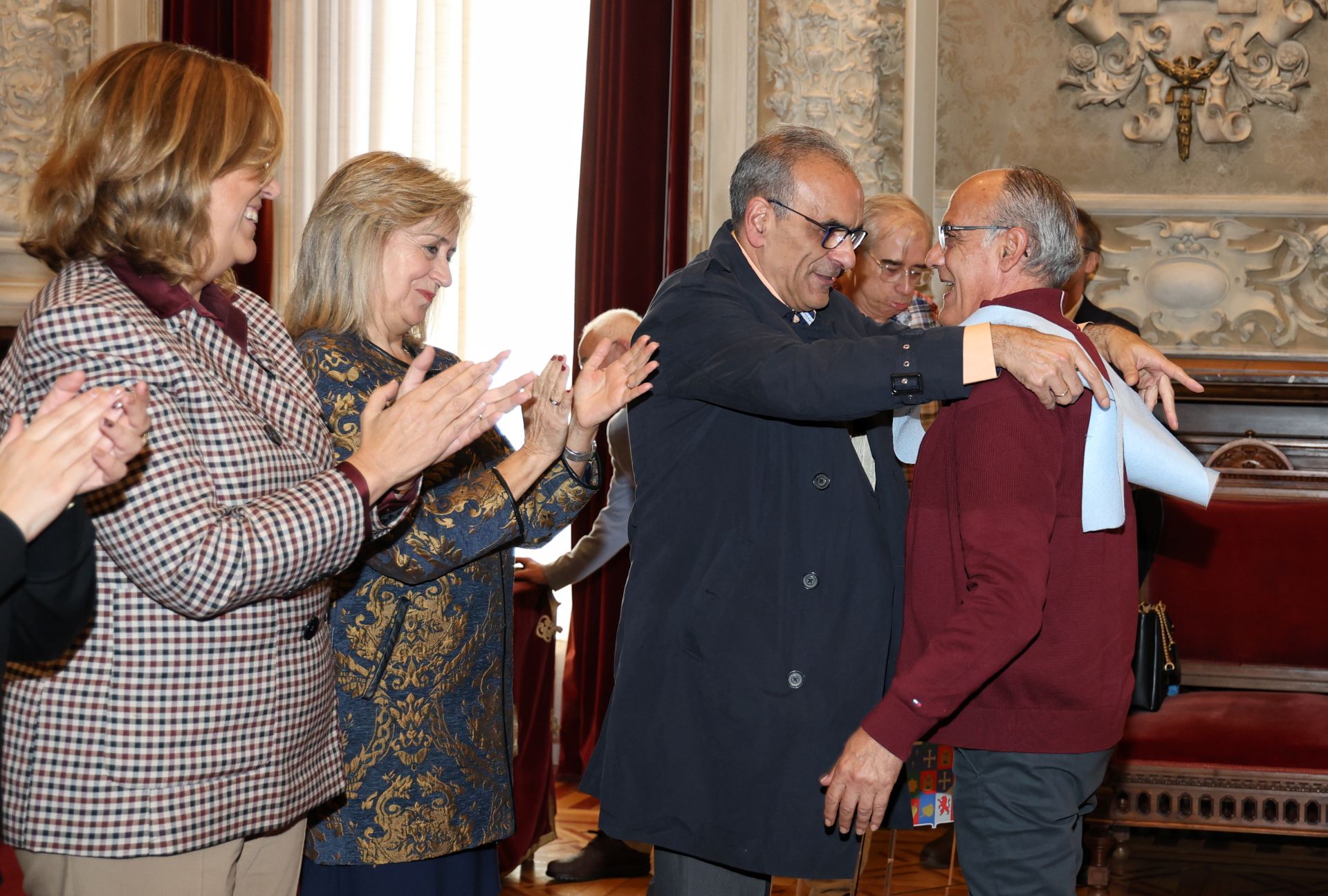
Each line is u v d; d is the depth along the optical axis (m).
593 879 3.68
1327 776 3.23
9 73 4.95
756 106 4.64
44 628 1.29
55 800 1.39
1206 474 1.89
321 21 5.11
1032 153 4.49
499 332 5.16
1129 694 1.85
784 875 1.89
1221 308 4.42
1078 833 1.92
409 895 1.88
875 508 1.98
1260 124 4.39
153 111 1.45
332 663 1.67
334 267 1.94
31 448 1.17
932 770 2.20
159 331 1.43
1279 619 3.70
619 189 4.77
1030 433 1.72
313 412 1.69
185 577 1.37
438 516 1.81
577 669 4.88
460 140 5.11
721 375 1.88
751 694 1.91
